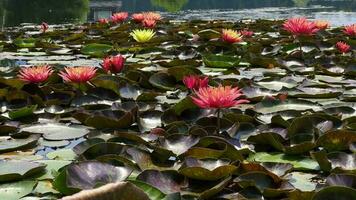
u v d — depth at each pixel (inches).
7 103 127.9
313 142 92.5
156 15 360.8
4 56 237.0
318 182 80.9
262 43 266.4
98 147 87.6
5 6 753.0
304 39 269.4
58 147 98.4
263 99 127.9
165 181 77.2
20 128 108.9
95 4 856.9
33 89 134.1
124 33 306.0
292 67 192.9
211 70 188.9
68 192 73.0
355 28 263.6
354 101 135.6
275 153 94.7
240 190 75.2
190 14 813.2
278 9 1070.4
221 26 370.9
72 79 129.7
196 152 86.3
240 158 86.4
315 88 150.2
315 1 1472.7
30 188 76.1
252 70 193.3
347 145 93.7
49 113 118.8
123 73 170.9
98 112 113.3
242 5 1407.5
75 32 346.0
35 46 271.7
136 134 102.4
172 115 113.9
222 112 116.1
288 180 81.0
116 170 77.3
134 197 53.1
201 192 74.8
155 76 151.7
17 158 91.0
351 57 209.2
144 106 125.0
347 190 65.9
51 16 691.4
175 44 268.7
